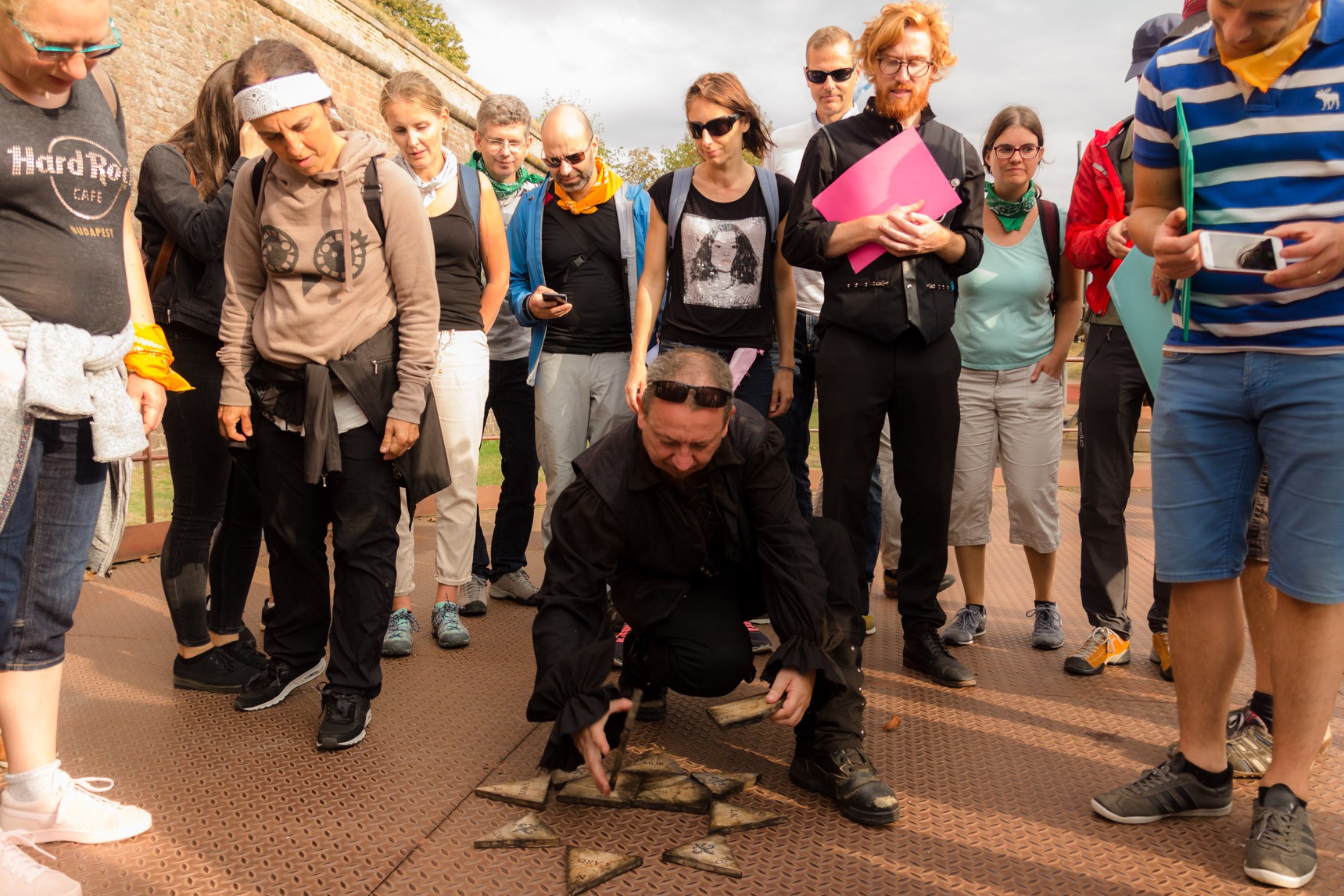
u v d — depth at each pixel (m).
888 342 3.05
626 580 2.56
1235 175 2.08
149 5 9.59
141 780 2.51
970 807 2.41
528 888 2.04
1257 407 2.16
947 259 3.06
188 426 3.04
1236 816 2.37
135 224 9.38
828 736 2.42
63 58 1.93
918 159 3.00
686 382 2.11
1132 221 2.30
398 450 2.77
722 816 2.30
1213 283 2.16
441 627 3.69
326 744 2.69
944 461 3.19
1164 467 2.31
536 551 5.40
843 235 3.01
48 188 2.04
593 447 2.42
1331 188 2.00
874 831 2.29
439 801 2.42
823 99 4.32
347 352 2.73
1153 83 2.18
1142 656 3.61
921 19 3.00
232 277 2.81
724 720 2.76
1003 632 3.93
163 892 2.01
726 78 3.45
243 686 3.12
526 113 4.70
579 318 3.82
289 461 2.84
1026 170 3.48
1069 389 8.17
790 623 2.34
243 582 3.28
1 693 2.16
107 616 4.04
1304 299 2.06
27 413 2.03
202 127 2.97
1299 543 2.09
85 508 2.22
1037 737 2.84
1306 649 2.11
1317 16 1.92
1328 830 2.28
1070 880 2.08
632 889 2.03
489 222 3.83
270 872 2.09
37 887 1.93
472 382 3.72
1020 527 3.67
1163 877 2.09
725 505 2.38
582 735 2.20
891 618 4.12
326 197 2.71
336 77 12.36
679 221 3.52
